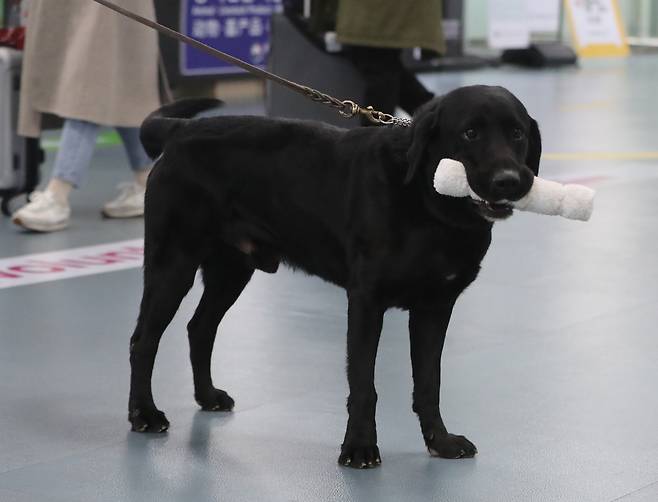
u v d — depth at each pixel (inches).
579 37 1334.9
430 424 222.4
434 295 215.0
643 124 776.3
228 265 248.1
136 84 437.4
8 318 322.7
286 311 335.6
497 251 413.7
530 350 295.3
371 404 215.3
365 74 466.0
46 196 437.7
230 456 221.6
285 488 205.0
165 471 213.3
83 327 315.3
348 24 455.8
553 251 414.3
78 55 427.2
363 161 213.3
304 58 538.3
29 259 396.2
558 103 886.4
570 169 593.0
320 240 223.1
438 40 462.6
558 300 346.6
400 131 210.4
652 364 283.3
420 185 204.7
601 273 381.7
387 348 298.4
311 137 224.8
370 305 212.5
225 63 825.5
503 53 1222.9
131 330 313.6
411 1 454.3
